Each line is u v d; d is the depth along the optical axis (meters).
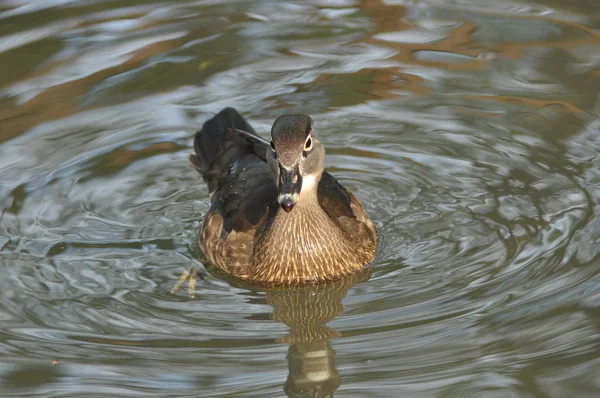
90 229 13.45
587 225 12.91
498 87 16.33
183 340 11.05
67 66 16.81
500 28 17.95
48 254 12.83
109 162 14.83
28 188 14.14
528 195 13.81
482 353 10.56
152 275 12.55
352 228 12.82
